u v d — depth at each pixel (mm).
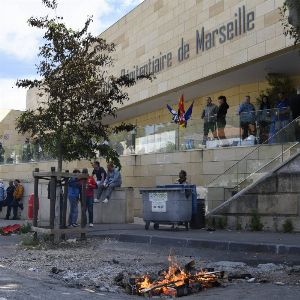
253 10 19359
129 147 22703
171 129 20531
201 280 7230
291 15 8672
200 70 22250
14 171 31953
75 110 13367
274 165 14352
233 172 15312
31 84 13578
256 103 20578
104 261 9555
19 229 14977
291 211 13570
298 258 9570
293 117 15469
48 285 7156
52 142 13422
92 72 13477
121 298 6477
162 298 6633
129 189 18469
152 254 10547
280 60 19172
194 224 14977
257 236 12391
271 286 7082
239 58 19984
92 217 16344
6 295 6246
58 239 12469
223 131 18172
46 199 19406
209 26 21812
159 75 25219
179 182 16422
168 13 24703
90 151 13734
